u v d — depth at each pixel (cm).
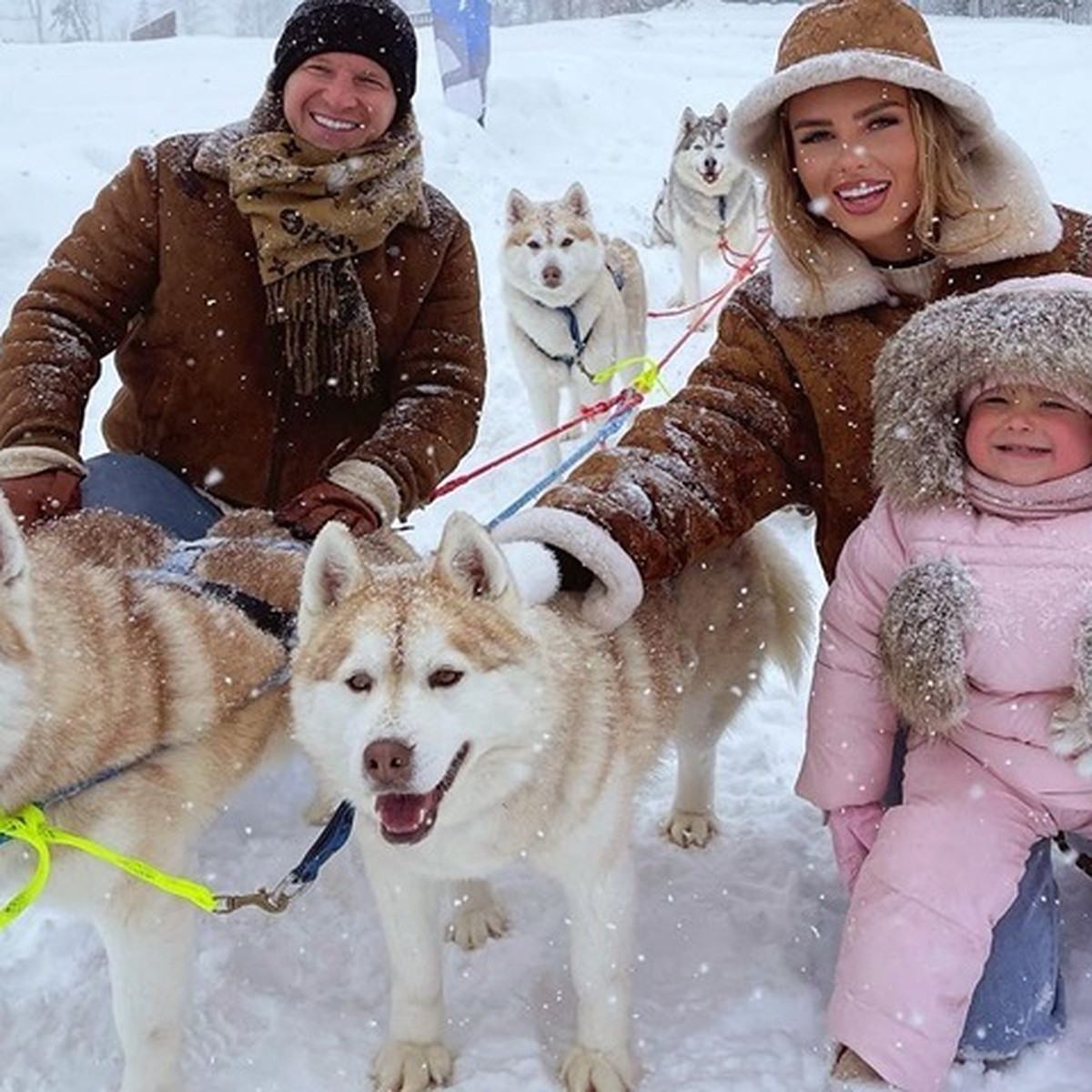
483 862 214
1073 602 214
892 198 245
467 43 1155
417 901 221
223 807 253
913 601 218
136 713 209
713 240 826
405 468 300
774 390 263
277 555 268
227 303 308
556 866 219
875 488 256
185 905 215
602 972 220
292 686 214
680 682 255
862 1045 207
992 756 223
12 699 188
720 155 805
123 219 307
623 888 220
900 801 246
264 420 319
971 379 220
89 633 207
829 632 240
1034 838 222
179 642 224
